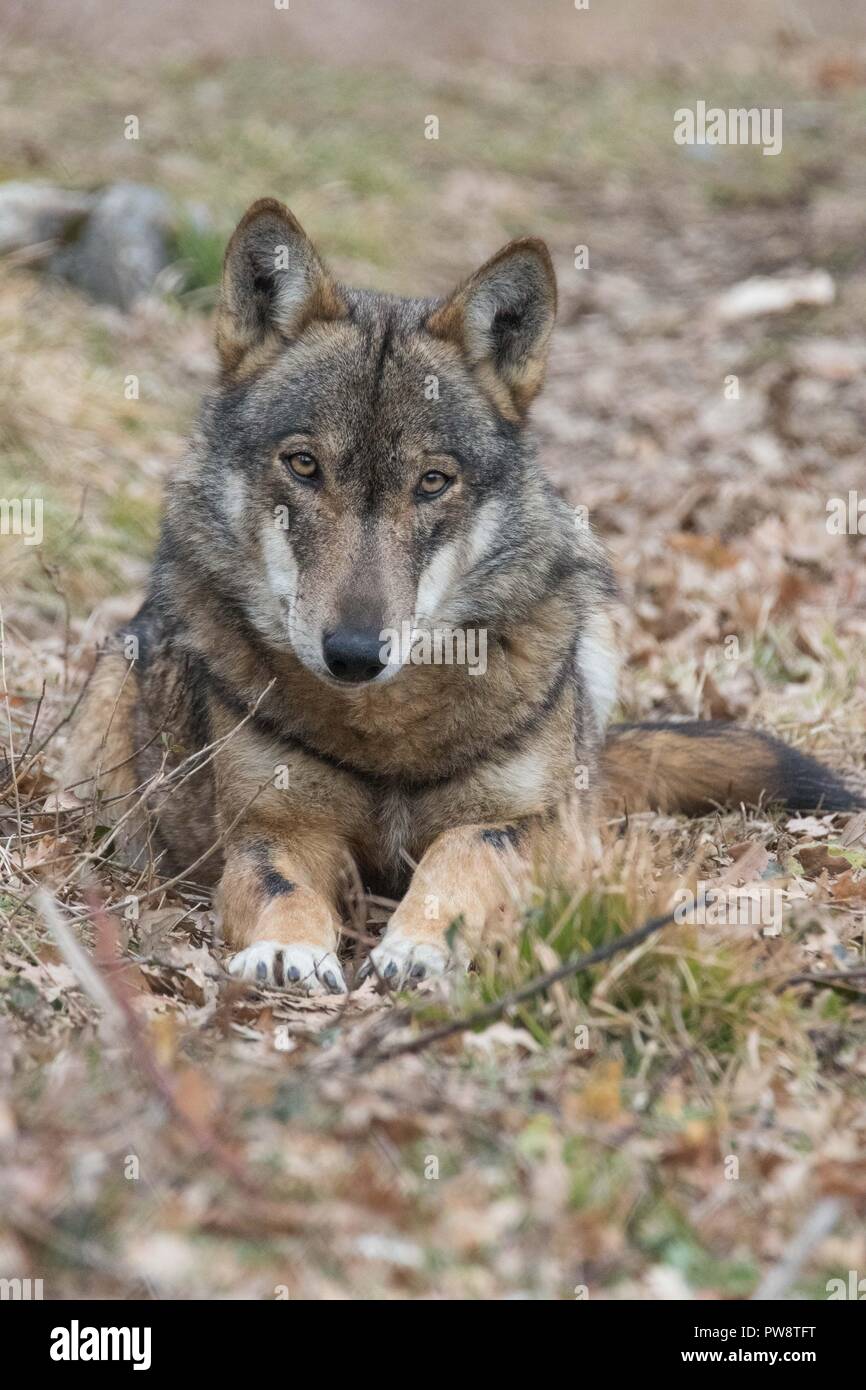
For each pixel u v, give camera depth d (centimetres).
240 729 1023
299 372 1002
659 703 1441
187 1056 761
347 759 1019
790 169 3403
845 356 2384
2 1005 802
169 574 1072
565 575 1064
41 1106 682
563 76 4038
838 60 4100
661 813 1196
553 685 1045
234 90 3447
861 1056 801
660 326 2634
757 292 2669
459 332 1023
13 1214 619
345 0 4403
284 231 1018
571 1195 667
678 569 1653
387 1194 652
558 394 2402
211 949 976
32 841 1032
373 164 3116
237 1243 632
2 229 2228
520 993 778
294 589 959
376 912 1049
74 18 3653
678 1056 778
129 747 1166
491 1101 730
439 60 4091
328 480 967
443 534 987
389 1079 742
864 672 1459
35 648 1456
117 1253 620
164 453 1948
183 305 2322
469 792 1027
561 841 1025
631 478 1998
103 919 841
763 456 2008
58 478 1784
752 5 4675
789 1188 688
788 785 1186
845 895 992
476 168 3325
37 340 2011
